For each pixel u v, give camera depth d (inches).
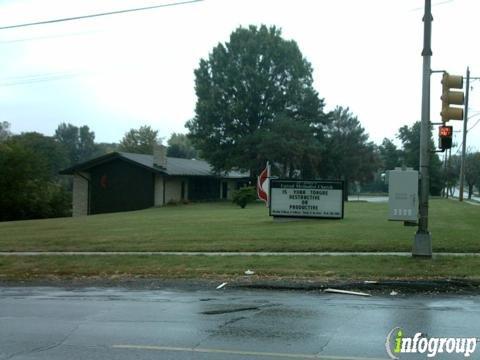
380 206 1528.1
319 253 605.6
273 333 295.6
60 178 3971.5
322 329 304.3
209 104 2108.8
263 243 674.8
